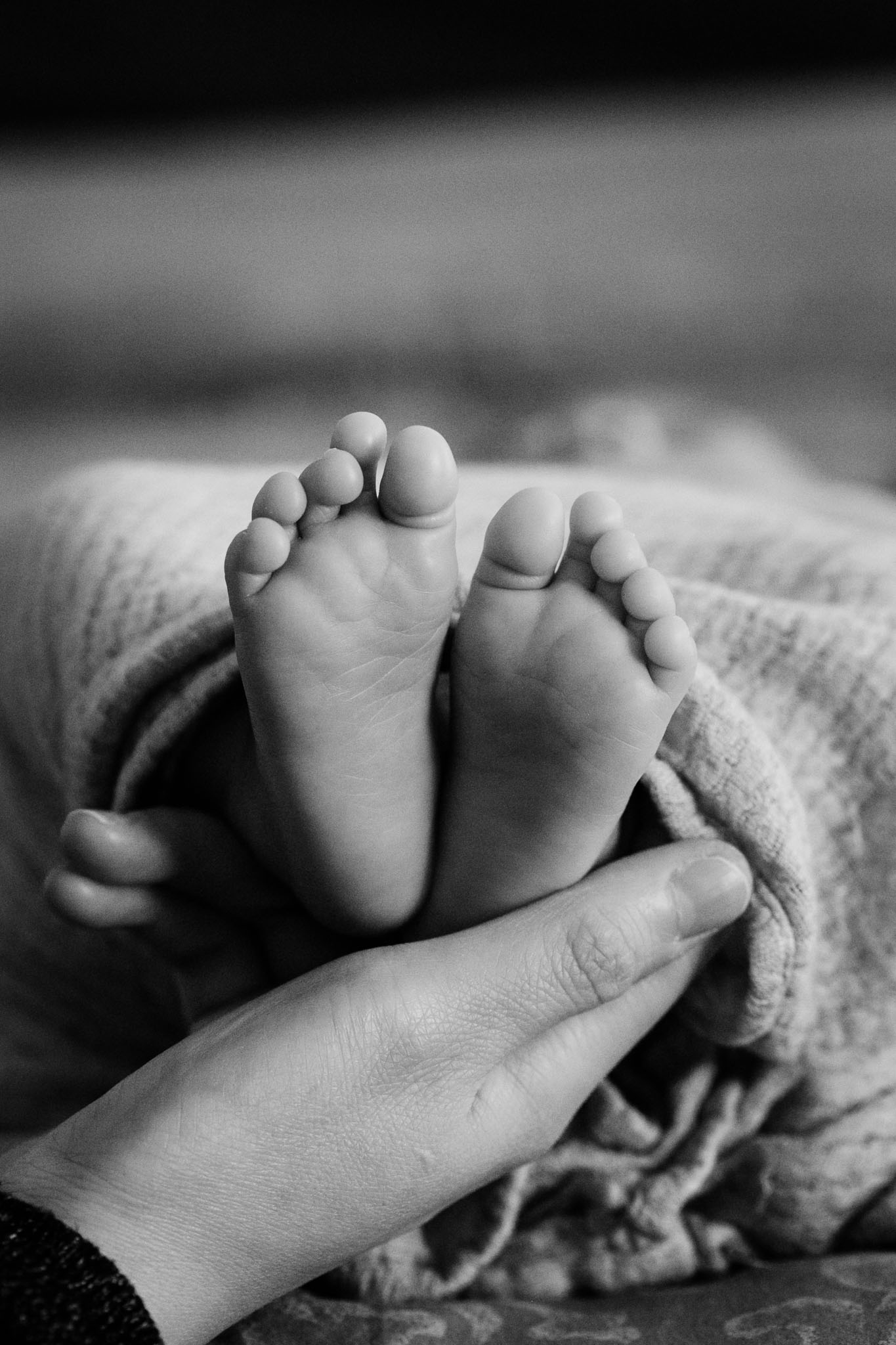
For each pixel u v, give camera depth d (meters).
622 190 1.03
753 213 1.00
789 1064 0.41
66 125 1.11
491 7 1.14
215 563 0.43
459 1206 0.40
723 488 0.65
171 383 0.97
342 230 1.02
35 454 0.93
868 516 0.55
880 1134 0.40
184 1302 0.36
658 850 0.39
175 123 1.12
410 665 0.37
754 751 0.39
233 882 0.41
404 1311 0.39
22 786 0.48
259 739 0.38
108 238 1.01
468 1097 0.37
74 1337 0.34
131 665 0.40
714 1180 0.41
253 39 1.12
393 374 0.97
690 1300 0.39
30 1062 0.46
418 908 0.40
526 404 0.95
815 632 0.42
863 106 1.05
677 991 0.39
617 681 0.36
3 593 0.47
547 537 0.36
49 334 0.98
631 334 0.97
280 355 0.98
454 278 0.98
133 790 0.40
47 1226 0.35
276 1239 0.36
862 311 0.95
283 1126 0.36
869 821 0.41
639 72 1.11
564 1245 0.41
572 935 0.37
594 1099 0.41
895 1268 0.39
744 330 0.96
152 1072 0.37
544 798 0.38
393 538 0.36
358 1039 0.36
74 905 0.39
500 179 1.05
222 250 1.00
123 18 1.09
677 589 0.43
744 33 1.09
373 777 0.38
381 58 1.14
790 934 0.39
